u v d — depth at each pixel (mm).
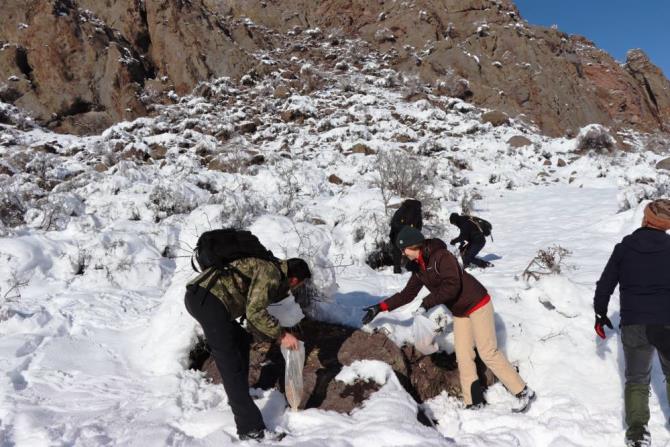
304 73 26969
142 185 10914
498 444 3191
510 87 29000
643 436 3115
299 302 4371
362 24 34094
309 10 34969
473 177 17125
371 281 5801
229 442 3111
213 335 3143
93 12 25969
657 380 3836
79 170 15141
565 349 4195
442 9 33312
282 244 4836
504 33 31234
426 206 9633
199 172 14609
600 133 22047
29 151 16375
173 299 4426
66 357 4219
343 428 3273
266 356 4078
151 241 7094
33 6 23453
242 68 26906
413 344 4160
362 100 24891
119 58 23234
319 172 15312
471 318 3680
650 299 3172
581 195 13602
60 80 22125
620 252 3340
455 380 4004
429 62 29531
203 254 3311
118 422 3316
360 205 8867
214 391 3791
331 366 3883
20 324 4738
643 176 14094
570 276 6004
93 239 6633
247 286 3252
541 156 21125
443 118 24391
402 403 3480
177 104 23828
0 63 22078
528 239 8797
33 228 8477
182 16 26766
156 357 4180
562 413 3543
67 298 5555
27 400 3561
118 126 20922
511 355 4172
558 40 32594
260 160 16547
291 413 3482
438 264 3639
